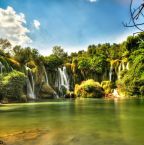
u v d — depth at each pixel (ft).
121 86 312.50
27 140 54.65
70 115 108.06
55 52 510.17
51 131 66.59
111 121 86.99
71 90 379.96
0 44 343.67
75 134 62.03
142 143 51.24
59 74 364.99
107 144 50.55
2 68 241.96
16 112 123.13
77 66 391.45
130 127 73.05
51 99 284.00
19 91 218.79
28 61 318.04
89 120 90.27
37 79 307.17
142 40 34.81
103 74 394.11
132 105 165.48
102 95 325.01
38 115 108.88
